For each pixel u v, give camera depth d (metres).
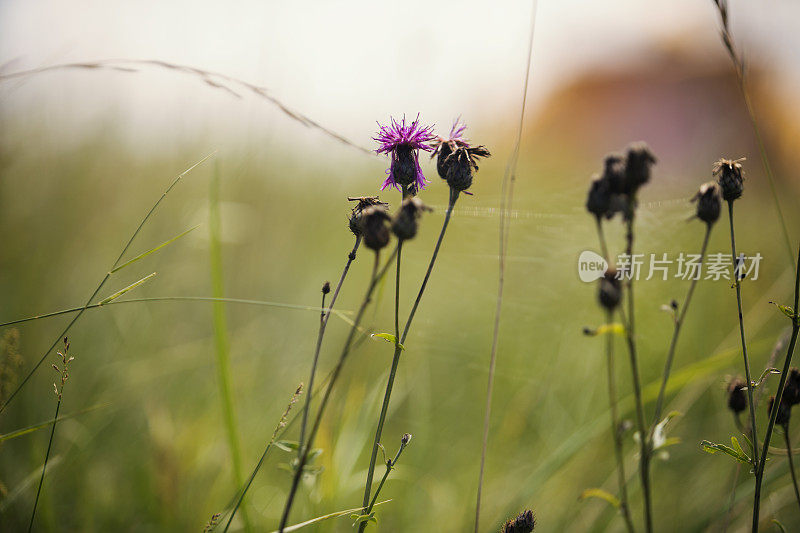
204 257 4.37
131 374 3.29
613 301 1.91
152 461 2.70
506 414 3.51
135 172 4.38
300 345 3.97
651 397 2.93
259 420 3.12
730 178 1.85
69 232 3.94
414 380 3.68
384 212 1.53
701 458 3.13
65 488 2.61
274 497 2.75
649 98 7.50
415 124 1.98
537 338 4.20
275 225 4.64
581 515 2.82
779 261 4.35
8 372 2.30
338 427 2.71
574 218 4.66
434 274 4.78
